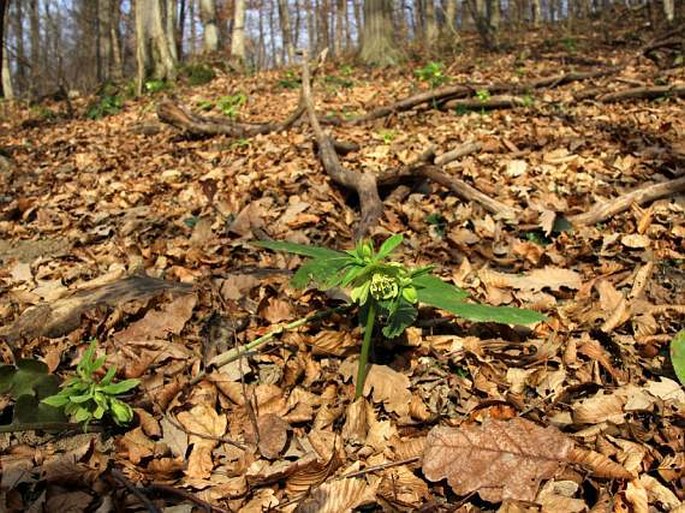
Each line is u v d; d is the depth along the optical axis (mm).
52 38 37906
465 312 1986
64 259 3898
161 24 14352
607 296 2814
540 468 1771
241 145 6219
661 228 3484
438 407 2230
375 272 1742
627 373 2318
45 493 1816
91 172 6156
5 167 6781
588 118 6289
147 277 3166
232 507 1792
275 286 3020
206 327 2723
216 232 4031
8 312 3074
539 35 20422
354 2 35469
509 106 7094
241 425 2148
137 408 2148
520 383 2303
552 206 3928
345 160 5449
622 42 15281
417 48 19188
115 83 14805
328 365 2490
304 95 5852
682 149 4836
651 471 1822
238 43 18625
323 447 2021
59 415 2078
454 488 1741
